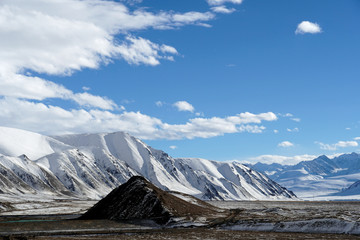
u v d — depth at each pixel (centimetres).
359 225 12275
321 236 11475
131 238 10900
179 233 12112
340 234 11969
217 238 10981
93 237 11125
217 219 15275
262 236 11450
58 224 13238
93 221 13888
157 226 13738
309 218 14462
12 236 11169
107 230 12638
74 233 11912
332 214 17438
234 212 18700
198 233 12138
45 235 11506
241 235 11675
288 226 12962
